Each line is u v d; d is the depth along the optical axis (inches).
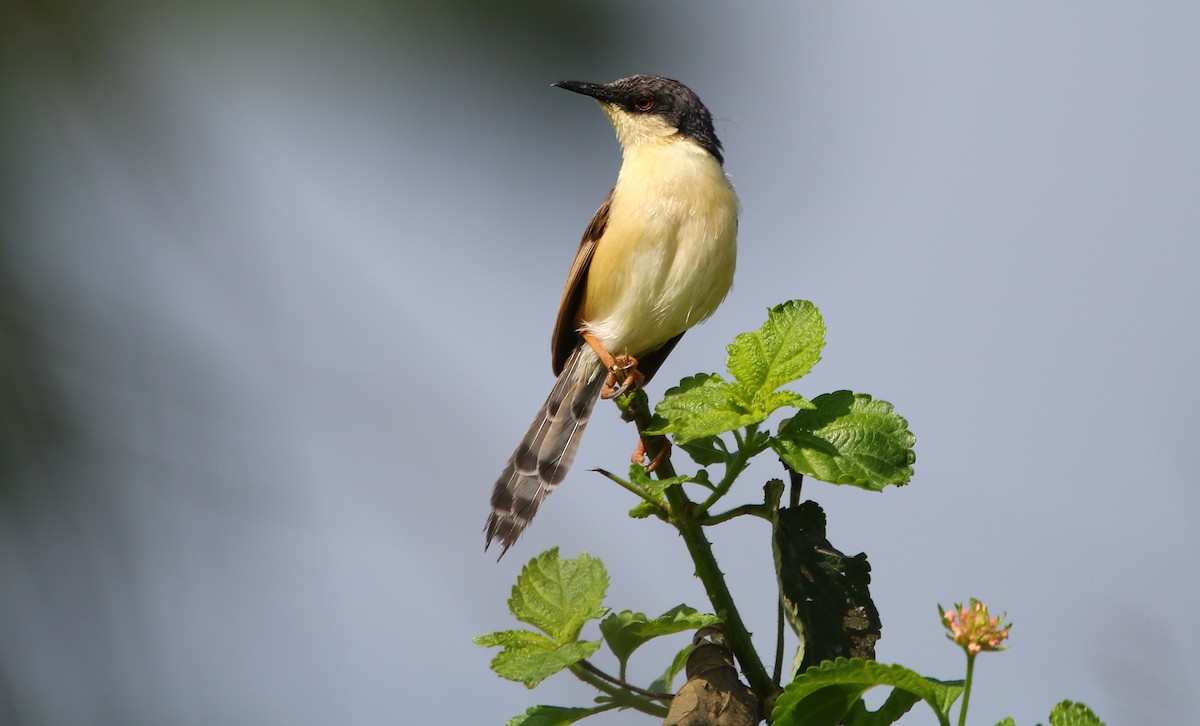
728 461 236.2
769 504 231.9
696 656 218.2
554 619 228.1
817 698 203.6
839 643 225.1
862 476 220.5
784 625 226.4
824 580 229.3
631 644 232.2
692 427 228.1
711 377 244.2
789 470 237.9
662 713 223.8
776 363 239.8
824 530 234.2
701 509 231.3
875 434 227.5
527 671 209.6
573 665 227.1
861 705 212.5
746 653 223.9
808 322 244.2
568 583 232.1
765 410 229.9
